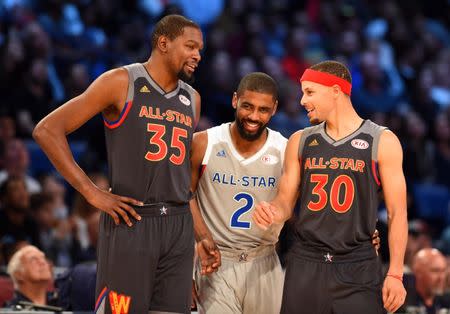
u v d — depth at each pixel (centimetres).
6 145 1816
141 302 838
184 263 861
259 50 2602
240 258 988
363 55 2827
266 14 2891
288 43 2738
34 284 1199
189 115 878
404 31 3114
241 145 982
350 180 863
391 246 851
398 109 2750
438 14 3441
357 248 867
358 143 870
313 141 884
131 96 850
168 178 852
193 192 993
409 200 2014
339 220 862
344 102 884
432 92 2986
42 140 825
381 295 866
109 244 851
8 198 1538
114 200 834
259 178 983
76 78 2084
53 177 1831
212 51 2489
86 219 1596
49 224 1616
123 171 850
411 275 1274
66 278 1191
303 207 876
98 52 2270
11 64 2038
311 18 2978
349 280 857
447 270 1470
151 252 841
